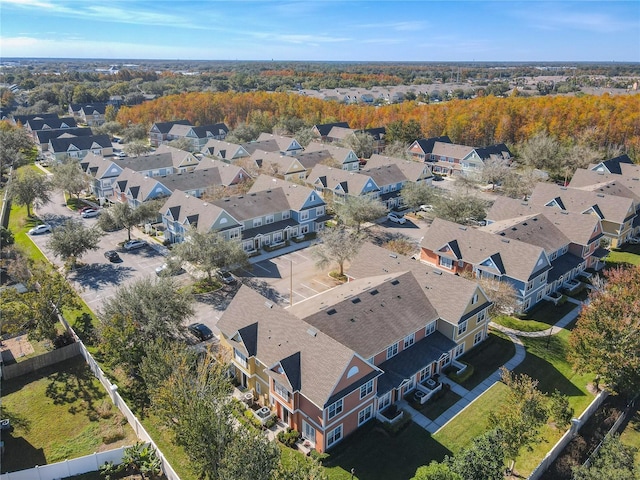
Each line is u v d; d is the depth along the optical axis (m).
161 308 42.34
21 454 34.44
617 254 71.25
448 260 59.78
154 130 142.88
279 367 36.12
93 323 50.25
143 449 33.09
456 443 36.09
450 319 44.28
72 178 89.38
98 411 38.81
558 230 63.91
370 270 52.22
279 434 36.16
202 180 89.06
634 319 39.75
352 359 34.44
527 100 149.88
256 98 168.00
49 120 151.25
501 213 71.25
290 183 79.56
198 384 33.31
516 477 33.06
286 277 62.00
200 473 30.86
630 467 30.02
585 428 37.16
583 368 40.69
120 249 70.38
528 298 54.75
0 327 46.47
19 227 79.25
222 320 43.62
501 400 40.72
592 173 87.81
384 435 36.88
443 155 115.56
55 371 43.75
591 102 140.38
